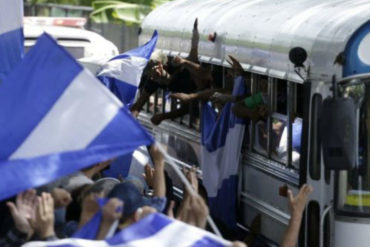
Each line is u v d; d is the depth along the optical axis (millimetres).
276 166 11945
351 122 9664
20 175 8023
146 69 15406
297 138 11570
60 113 8125
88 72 8125
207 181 13273
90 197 8195
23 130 8148
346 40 10438
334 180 10539
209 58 13961
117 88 13711
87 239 7879
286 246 9633
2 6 11047
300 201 9711
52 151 8086
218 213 13102
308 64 10945
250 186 12734
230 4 14250
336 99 9695
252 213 12641
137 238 7516
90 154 8047
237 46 13039
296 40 11438
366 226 10500
